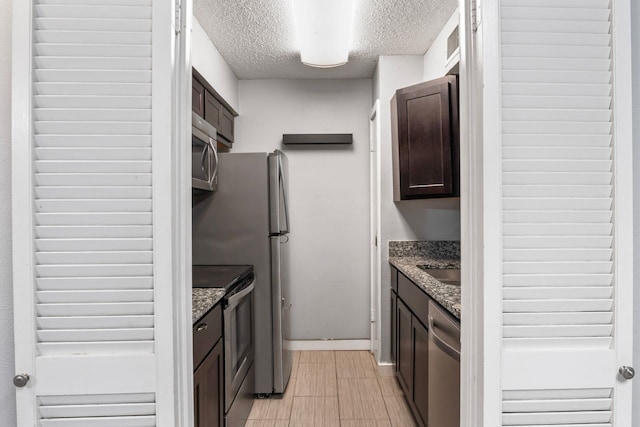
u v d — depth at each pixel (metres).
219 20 2.12
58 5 0.84
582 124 0.86
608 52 0.87
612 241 0.86
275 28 2.22
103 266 0.84
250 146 3.13
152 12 0.84
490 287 0.85
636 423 0.89
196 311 1.25
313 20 1.96
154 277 0.84
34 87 0.83
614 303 0.86
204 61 2.27
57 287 0.84
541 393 0.86
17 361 0.82
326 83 3.12
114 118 0.84
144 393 0.85
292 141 3.05
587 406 0.86
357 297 3.16
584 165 0.86
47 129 0.84
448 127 2.02
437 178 2.06
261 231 2.28
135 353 0.84
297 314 3.16
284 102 3.12
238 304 1.92
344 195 3.14
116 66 0.84
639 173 0.88
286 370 2.49
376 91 2.82
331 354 3.08
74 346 0.84
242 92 3.12
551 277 0.86
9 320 0.87
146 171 0.84
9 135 0.86
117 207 0.84
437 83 2.05
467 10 0.92
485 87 0.85
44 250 0.84
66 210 0.84
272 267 2.29
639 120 0.88
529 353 0.85
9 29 0.86
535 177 0.86
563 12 0.86
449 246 2.66
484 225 0.85
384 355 2.69
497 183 0.85
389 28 2.24
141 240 0.84
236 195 2.28
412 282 1.99
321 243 3.15
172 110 0.86
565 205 0.86
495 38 0.85
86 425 0.85
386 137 2.66
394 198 2.54
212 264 2.29
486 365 0.85
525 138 0.86
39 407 0.83
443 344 1.36
